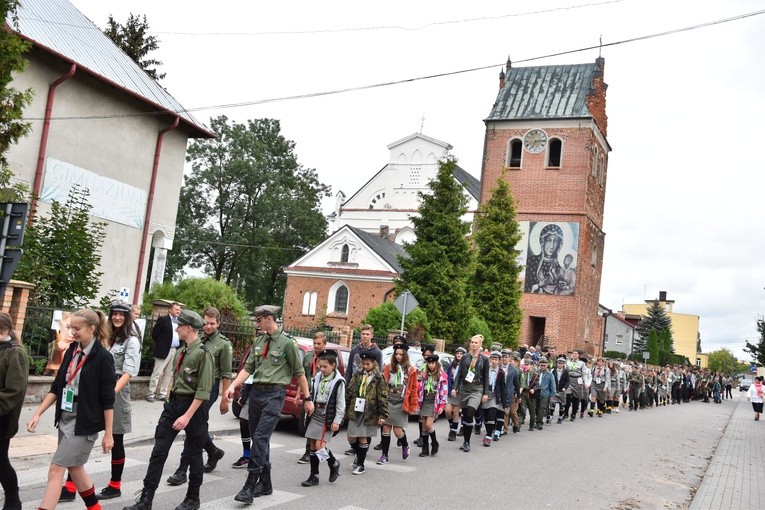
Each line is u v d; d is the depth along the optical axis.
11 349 6.16
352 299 49.44
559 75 47.69
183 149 25.66
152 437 10.77
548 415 19.52
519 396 16.39
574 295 44.06
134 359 7.48
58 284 15.01
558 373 20.55
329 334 23.05
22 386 6.12
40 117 19.39
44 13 21.75
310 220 62.97
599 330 51.53
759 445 19.03
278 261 61.72
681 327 121.38
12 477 6.27
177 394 7.04
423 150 58.94
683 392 40.66
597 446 15.73
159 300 15.54
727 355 141.88
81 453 6.02
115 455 7.46
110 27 44.78
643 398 30.30
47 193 19.59
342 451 11.84
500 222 38.75
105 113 21.72
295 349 8.18
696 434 20.80
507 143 46.94
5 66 11.78
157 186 24.36
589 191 45.59
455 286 31.06
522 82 48.28
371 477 9.86
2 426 6.14
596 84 46.34
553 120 45.66
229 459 10.12
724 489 11.66
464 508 8.50
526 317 44.88
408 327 28.47
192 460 7.15
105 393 6.12
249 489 7.64
